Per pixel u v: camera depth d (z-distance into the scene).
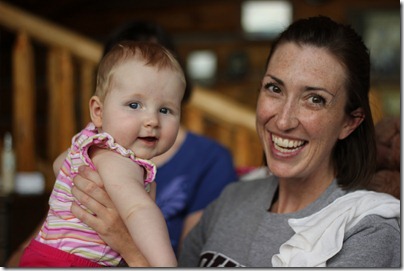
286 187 1.68
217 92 6.33
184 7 6.44
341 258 1.44
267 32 6.30
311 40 1.55
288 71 1.54
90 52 3.63
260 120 1.61
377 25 6.18
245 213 1.74
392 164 1.85
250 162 3.61
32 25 3.68
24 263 1.48
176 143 2.24
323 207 1.59
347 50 1.54
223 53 6.39
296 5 6.29
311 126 1.54
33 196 3.08
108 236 1.45
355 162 1.62
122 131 1.45
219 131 5.29
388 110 5.94
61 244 1.47
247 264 1.62
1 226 2.97
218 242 1.74
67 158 1.53
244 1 6.36
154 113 1.46
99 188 1.44
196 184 2.20
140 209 1.34
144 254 1.32
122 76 1.46
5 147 3.29
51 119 3.75
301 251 1.45
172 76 1.48
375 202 1.50
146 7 6.43
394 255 1.46
